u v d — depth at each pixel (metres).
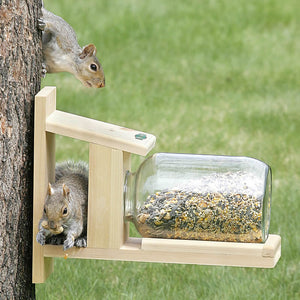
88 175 7.89
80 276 10.38
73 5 26.91
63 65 9.48
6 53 7.31
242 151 15.31
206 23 26.39
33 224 7.52
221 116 17.61
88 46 9.52
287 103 18.84
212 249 7.38
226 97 19.33
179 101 18.84
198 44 24.19
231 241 7.55
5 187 7.41
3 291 7.54
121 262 10.95
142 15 26.62
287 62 22.73
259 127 16.91
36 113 7.39
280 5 28.73
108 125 7.84
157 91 19.66
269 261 7.34
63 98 18.33
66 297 9.88
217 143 15.69
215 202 7.48
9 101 7.37
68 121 7.56
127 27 25.06
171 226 7.56
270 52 23.70
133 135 7.65
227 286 10.23
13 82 7.41
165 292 10.21
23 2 7.47
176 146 15.37
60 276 10.37
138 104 18.30
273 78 21.17
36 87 7.79
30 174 7.75
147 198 7.61
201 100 19.03
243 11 27.89
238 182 7.57
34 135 7.44
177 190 7.59
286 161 14.91
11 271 7.60
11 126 7.41
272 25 26.72
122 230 7.57
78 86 19.45
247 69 21.97
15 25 7.38
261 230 7.45
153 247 7.45
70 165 8.57
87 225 7.52
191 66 22.00
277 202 12.78
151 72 21.27
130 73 21.00
